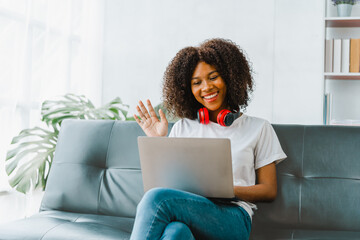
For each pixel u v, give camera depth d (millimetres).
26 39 2645
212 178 1325
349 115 3252
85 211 1887
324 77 2965
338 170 1713
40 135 2387
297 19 3447
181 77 1809
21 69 2617
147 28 3758
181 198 1272
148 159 1415
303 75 3432
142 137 1409
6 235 1480
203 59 1706
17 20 2662
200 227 1308
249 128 1686
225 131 1688
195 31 3654
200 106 1847
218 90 1703
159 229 1210
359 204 1647
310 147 1768
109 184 1899
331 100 2963
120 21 3814
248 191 1499
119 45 3812
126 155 1928
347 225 1646
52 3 3041
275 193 1601
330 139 1760
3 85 2568
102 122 2033
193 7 3660
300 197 1713
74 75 3406
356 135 1745
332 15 3318
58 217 1752
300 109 3434
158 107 2807
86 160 1955
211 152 1299
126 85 3791
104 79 3811
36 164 2309
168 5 3717
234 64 1750
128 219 1784
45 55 2881
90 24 3631
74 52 3410
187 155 1336
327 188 1697
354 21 3014
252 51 3523
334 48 2994
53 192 1934
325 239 1479
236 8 3562
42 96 2840
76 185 1914
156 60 3738
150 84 3746
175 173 1377
